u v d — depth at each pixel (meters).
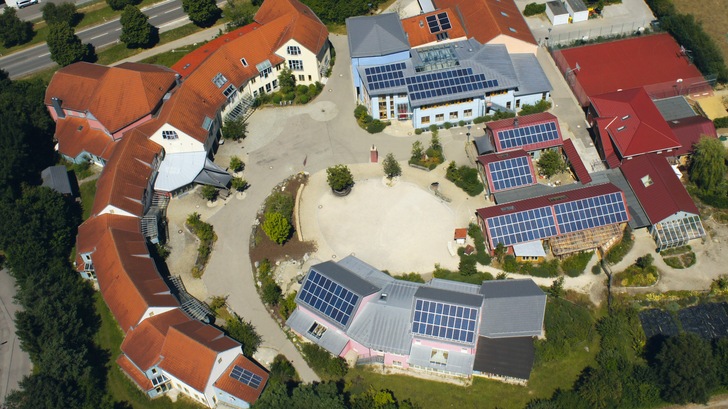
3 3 163.75
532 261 101.75
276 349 95.75
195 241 108.81
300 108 129.38
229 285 103.06
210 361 87.38
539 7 144.00
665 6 137.50
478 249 102.94
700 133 111.25
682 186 105.00
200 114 117.69
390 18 127.69
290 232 108.12
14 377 96.12
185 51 144.50
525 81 122.12
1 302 105.06
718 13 138.38
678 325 94.50
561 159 112.56
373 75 121.19
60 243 108.12
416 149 116.25
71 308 99.38
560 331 93.12
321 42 131.38
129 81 119.75
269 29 130.38
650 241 103.31
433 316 89.06
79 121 124.38
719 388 88.25
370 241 106.38
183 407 91.62
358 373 92.69
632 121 111.62
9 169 112.00
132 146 113.19
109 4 157.88
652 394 86.62
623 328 94.31
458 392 89.75
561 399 85.88
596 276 100.00
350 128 124.56
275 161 119.88
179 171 114.88
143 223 107.12
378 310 91.94
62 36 138.62
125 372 93.75
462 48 125.31
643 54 129.12
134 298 93.81
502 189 108.06
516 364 88.75
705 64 123.69
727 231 104.12
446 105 120.19
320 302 92.44
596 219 102.06
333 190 113.69
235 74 125.50
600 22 140.00
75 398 89.75
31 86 132.88
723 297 96.81
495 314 91.38
